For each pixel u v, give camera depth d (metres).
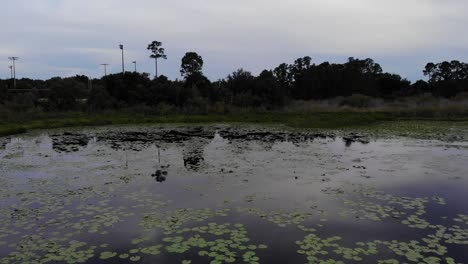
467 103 36.59
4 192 8.19
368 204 7.10
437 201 7.26
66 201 7.45
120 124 26.14
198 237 5.52
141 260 4.88
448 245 5.20
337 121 24.06
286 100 39.56
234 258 4.87
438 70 73.50
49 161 11.79
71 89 33.66
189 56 49.97
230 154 12.81
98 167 10.78
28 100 31.58
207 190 8.20
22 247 5.30
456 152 12.95
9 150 14.24
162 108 32.41
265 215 6.52
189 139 17.22
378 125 23.58
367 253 4.95
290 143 15.57
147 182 8.97
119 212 6.74
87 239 5.57
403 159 11.68
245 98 36.09
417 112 30.14
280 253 5.03
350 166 10.67
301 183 8.76
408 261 4.73
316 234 5.66
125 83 37.03
